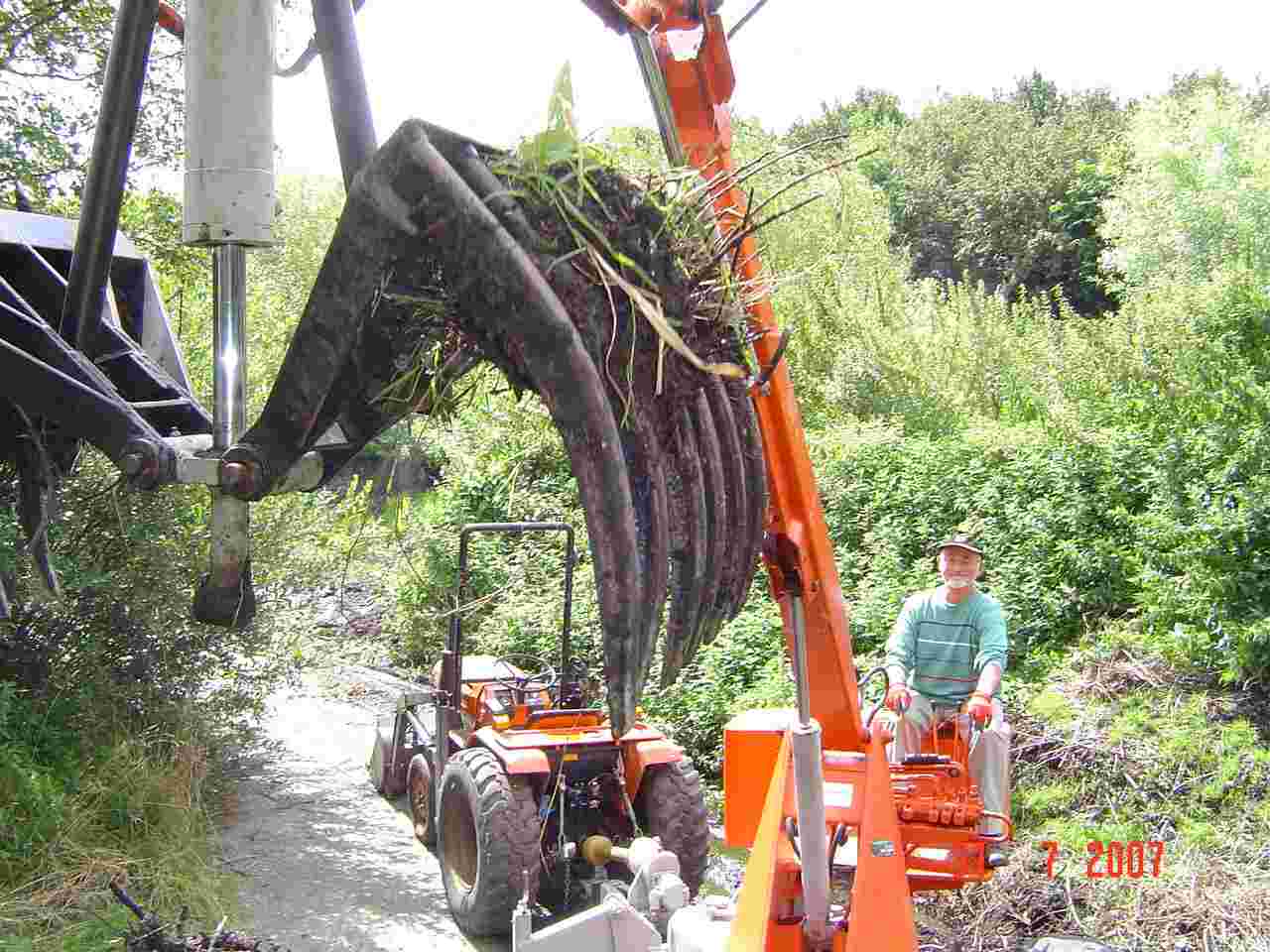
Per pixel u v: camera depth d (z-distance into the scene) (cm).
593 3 317
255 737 839
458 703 672
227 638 750
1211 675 778
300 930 571
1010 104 3875
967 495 1073
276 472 189
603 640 170
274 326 970
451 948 557
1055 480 1012
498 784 546
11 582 477
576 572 1084
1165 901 559
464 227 165
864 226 1703
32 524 304
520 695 664
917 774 489
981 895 587
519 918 436
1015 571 945
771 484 354
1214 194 1791
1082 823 653
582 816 600
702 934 399
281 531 766
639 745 572
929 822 473
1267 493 811
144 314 379
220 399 212
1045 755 724
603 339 190
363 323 179
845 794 366
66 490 640
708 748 852
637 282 196
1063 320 1580
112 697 690
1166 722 731
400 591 1092
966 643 530
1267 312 1109
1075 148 3272
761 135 1170
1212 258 1755
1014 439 1159
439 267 177
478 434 1208
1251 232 1744
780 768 370
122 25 223
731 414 228
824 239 1327
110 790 612
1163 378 1151
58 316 337
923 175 3453
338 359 176
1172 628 829
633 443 198
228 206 210
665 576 197
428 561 1077
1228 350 1082
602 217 192
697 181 223
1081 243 3084
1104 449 1015
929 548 1026
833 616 375
